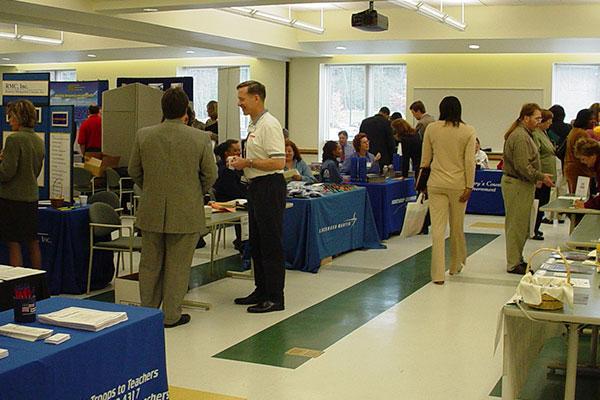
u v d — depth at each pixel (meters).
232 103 13.37
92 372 2.54
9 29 14.00
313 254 6.89
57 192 6.96
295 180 7.74
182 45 12.65
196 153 4.90
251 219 5.49
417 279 6.66
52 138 6.94
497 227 9.97
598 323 2.82
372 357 4.50
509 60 13.43
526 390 4.00
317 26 12.41
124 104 10.91
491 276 6.80
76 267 5.96
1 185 5.56
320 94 14.90
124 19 9.83
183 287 5.07
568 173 7.31
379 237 8.47
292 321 5.25
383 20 9.36
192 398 3.77
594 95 13.27
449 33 11.68
